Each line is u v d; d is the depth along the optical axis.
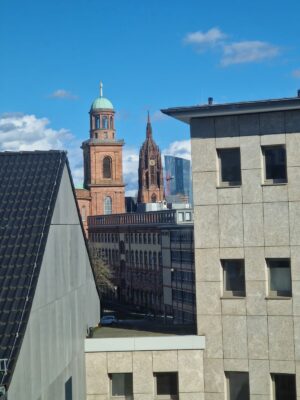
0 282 16.17
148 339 22.48
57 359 18.69
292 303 21.39
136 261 120.88
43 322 17.05
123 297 129.75
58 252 19.39
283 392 21.70
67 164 21.16
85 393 22.66
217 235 22.27
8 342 14.55
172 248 95.50
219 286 22.20
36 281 16.08
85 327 23.77
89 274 25.22
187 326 26.00
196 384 22.27
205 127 22.48
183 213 103.94
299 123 21.55
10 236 17.53
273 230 21.69
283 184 21.62
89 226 153.12
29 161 20.61
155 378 22.72
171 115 22.23
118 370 22.62
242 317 21.94
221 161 22.62
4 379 13.67
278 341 21.53
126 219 128.62
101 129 169.75
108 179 165.75
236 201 22.09
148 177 194.75
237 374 22.25
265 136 21.88
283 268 21.83
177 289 93.31
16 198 18.97
